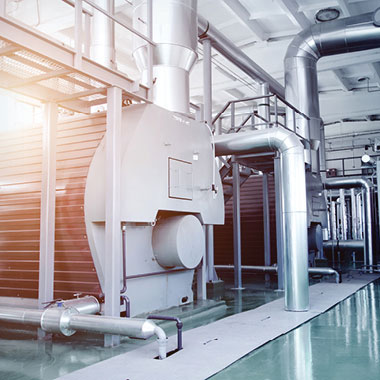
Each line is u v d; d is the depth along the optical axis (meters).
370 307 8.50
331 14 12.40
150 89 6.68
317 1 12.09
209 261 11.01
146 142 6.73
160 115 7.14
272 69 16.39
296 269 8.06
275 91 15.93
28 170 7.37
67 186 6.62
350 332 6.39
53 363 5.05
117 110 5.95
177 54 7.94
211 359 4.98
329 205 27.06
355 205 25.11
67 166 6.75
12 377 4.56
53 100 6.50
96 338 6.25
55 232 6.70
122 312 6.84
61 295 6.76
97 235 6.41
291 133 8.70
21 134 7.66
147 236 7.45
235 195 11.54
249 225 15.47
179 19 7.95
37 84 6.24
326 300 9.19
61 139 7.02
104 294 6.07
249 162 12.21
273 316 7.55
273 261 14.95
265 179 13.91
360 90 18.72
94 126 6.83
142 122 6.68
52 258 6.41
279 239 11.12
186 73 8.27
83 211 6.40
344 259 22.02
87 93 6.15
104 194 6.27
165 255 7.49
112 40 8.48
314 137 12.17
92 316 5.40
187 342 5.77
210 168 8.67
